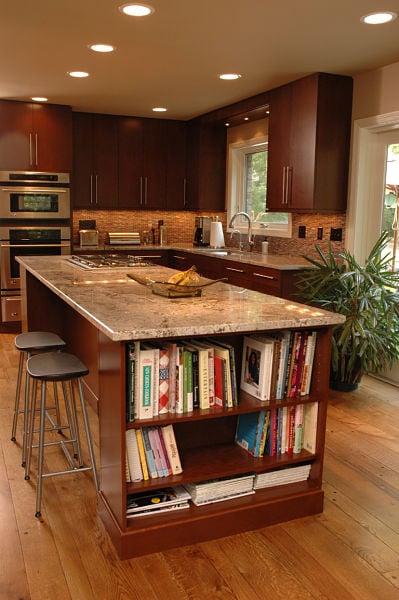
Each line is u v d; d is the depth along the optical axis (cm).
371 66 421
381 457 314
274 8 304
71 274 364
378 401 404
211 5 300
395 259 438
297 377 249
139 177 664
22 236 596
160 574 213
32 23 333
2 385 429
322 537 239
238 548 230
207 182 660
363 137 449
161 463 229
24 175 587
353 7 301
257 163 631
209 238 673
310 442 256
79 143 632
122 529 220
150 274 373
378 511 260
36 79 475
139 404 218
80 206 643
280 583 209
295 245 541
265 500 245
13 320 606
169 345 223
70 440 302
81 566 216
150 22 329
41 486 252
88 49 386
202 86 494
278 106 492
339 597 202
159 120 665
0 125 574
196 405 230
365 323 386
